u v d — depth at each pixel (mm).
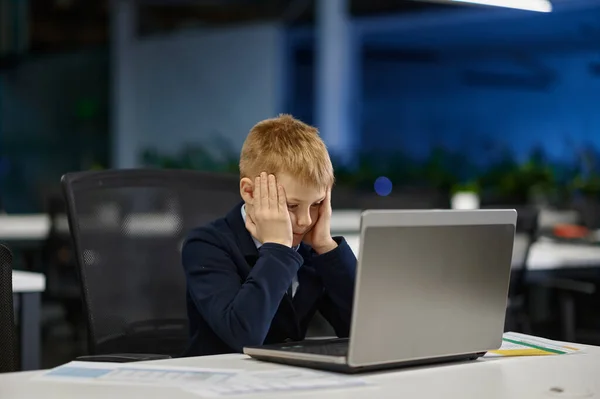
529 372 1382
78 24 10344
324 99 8969
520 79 9188
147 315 1973
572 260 3531
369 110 9789
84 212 1934
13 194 9734
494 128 9367
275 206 1664
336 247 1810
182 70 10719
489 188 6156
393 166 7207
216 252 1786
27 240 4473
